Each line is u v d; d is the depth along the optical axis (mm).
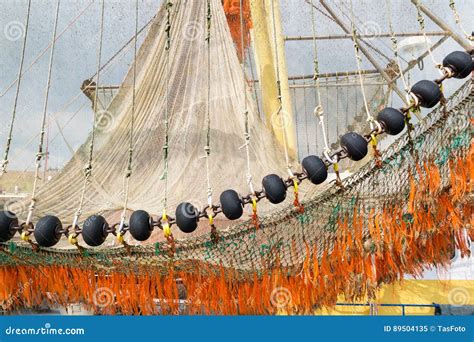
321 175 2547
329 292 2773
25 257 2775
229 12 5230
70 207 3836
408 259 2711
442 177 2666
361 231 2717
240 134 4191
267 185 2553
